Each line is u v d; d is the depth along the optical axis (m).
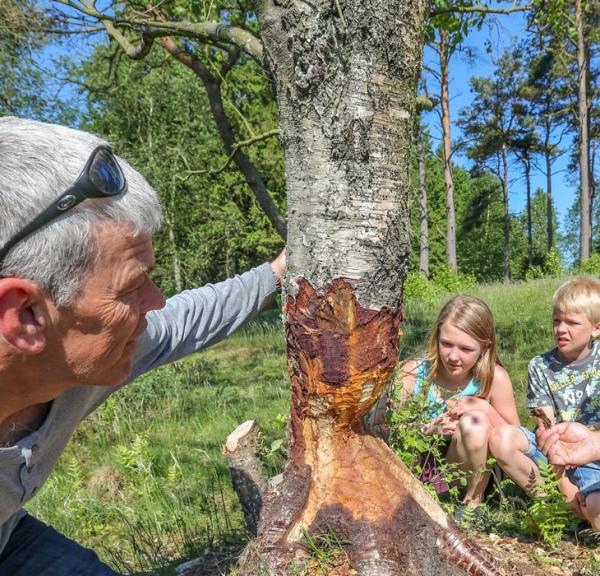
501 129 34.94
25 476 1.25
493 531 2.42
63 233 0.96
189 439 4.29
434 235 39.50
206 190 16.70
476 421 2.60
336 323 1.76
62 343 1.05
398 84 1.73
